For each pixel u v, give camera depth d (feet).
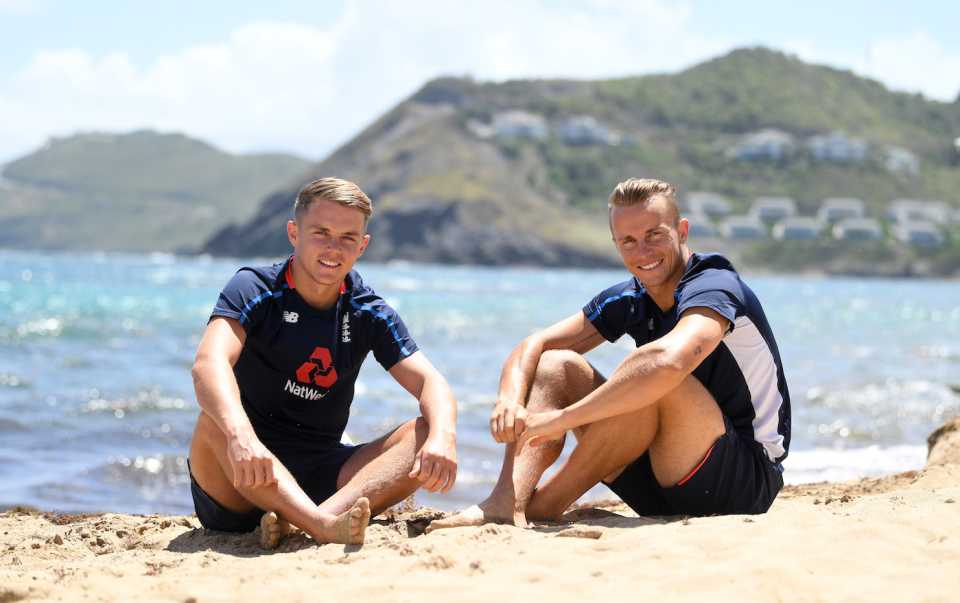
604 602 8.45
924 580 8.74
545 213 587.68
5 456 24.04
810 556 9.38
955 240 586.04
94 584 9.41
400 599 8.61
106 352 51.31
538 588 8.82
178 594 9.00
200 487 12.20
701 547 9.83
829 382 44.60
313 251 11.84
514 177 646.74
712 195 632.38
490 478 22.34
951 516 10.59
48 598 9.14
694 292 11.39
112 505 19.60
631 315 12.59
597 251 536.42
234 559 10.37
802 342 74.54
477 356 55.47
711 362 11.72
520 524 11.55
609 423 11.51
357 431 29.04
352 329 12.43
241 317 11.90
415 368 12.50
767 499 12.22
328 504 11.89
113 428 28.37
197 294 127.13
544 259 542.57
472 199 582.35
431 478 11.40
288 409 12.44
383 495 11.91
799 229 586.04
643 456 12.25
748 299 11.62
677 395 11.32
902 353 63.67
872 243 562.25
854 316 127.65
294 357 12.15
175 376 42.14
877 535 9.94
